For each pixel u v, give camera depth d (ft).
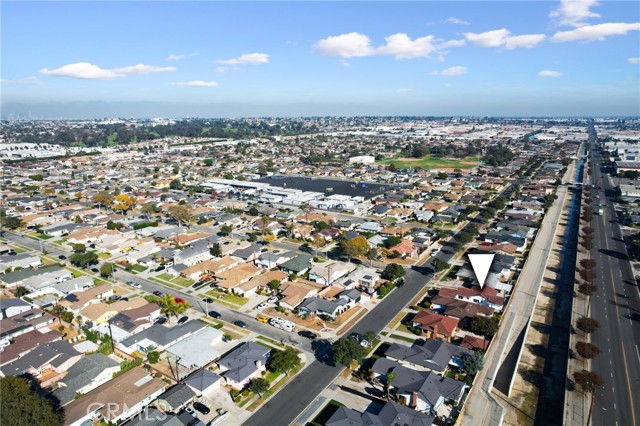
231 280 344.69
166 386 219.82
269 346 258.98
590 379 208.23
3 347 258.78
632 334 270.46
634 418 196.54
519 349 256.93
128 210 608.19
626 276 363.15
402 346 247.50
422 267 389.80
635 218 526.57
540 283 349.41
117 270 384.47
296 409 204.64
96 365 230.68
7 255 411.95
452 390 209.05
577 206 626.64
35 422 168.35
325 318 291.99
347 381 226.17
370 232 492.54
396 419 185.68
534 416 201.36
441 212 573.33
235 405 207.51
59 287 336.08
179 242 453.17
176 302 312.91
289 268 372.38
